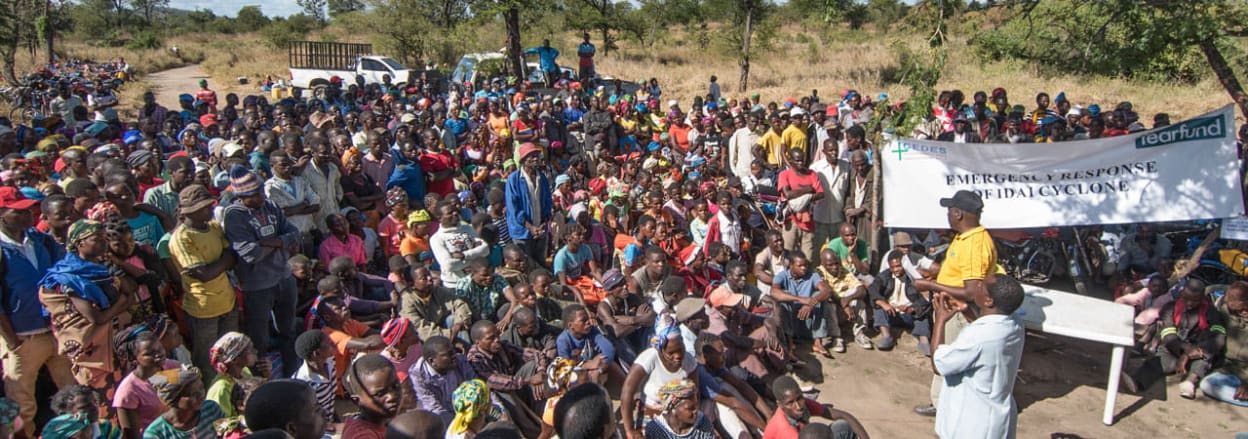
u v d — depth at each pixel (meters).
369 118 11.55
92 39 56.75
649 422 5.20
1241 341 6.99
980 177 8.20
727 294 7.48
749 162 12.01
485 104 14.61
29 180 7.56
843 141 11.66
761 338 7.43
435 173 9.93
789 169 9.62
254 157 8.79
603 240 9.12
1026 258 9.38
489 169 11.95
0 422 4.54
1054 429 6.59
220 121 13.02
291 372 6.57
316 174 8.09
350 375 4.11
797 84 24.05
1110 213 8.07
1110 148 8.02
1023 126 12.23
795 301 7.94
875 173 9.02
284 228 6.39
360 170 8.95
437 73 22.75
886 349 8.12
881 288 8.19
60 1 32.84
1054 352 7.96
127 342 4.97
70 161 7.61
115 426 4.60
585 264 8.28
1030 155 8.09
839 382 7.43
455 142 13.16
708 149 13.88
